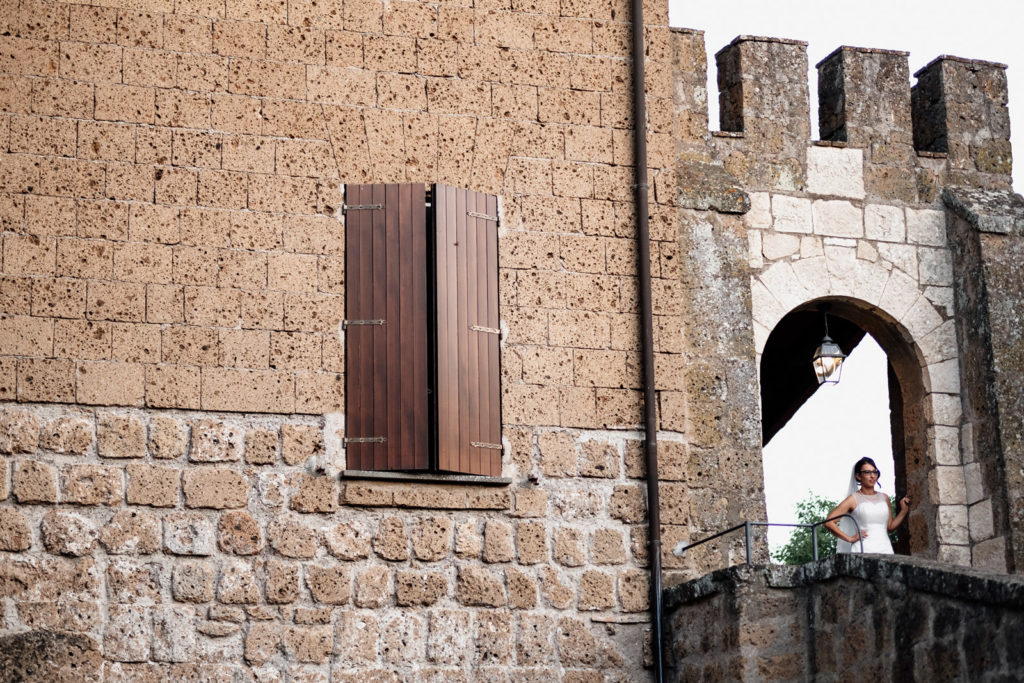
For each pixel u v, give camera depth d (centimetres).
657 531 1524
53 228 1459
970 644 1214
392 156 1548
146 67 1509
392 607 1458
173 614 1413
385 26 1573
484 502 1499
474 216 1548
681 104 1667
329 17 1560
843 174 1691
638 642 1506
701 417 1582
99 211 1471
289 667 1425
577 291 1565
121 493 1425
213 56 1525
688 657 1468
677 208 1623
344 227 1525
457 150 1565
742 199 1642
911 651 1273
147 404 1446
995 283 1653
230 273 1488
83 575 1402
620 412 1551
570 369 1548
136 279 1466
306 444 1472
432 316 1513
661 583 1516
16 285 1441
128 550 1416
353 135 1544
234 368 1471
